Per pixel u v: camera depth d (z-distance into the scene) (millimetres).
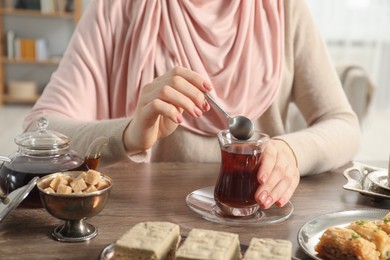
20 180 912
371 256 742
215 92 1434
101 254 710
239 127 976
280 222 898
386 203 1014
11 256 738
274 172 956
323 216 886
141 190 1037
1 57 5074
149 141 1111
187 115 1428
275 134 1513
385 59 5488
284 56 1505
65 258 738
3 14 5172
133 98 1412
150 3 1427
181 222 883
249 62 1446
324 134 1245
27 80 5398
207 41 1459
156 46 1445
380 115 5453
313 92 1474
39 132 981
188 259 646
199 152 1442
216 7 1476
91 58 1412
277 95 1494
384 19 5355
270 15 1482
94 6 1445
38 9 5086
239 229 861
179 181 1105
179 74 1064
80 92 1382
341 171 1233
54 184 806
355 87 2766
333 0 5285
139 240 688
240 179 893
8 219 869
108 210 922
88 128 1193
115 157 1157
